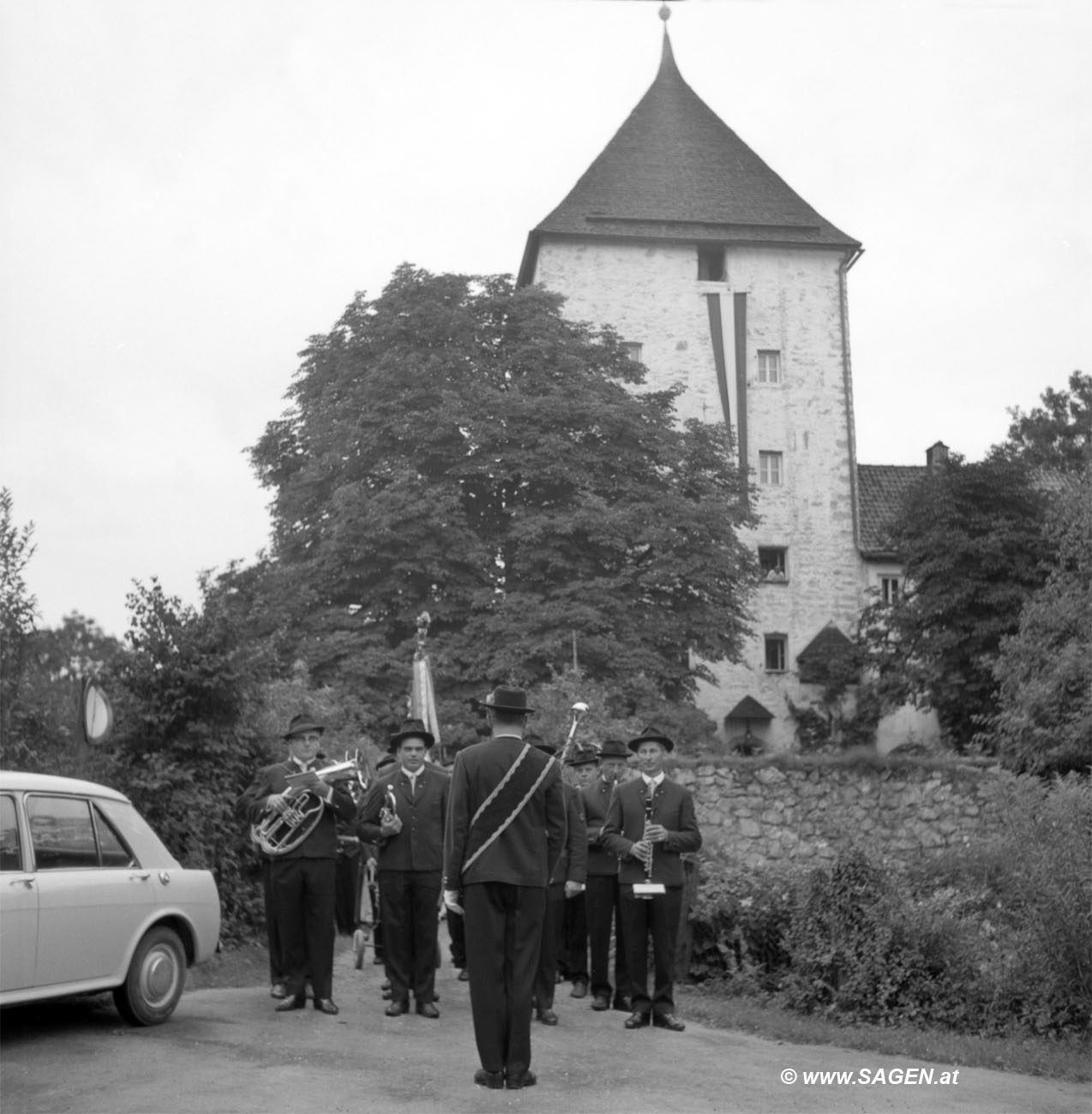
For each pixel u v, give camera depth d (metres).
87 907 8.73
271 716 15.11
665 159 54.34
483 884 7.80
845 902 11.53
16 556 13.23
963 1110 7.96
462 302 41.59
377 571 37.09
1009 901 11.73
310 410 41.88
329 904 10.31
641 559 39.53
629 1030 10.27
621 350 42.94
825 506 50.78
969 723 40.59
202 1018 9.73
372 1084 7.74
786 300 52.22
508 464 38.88
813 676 47.78
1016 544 40.41
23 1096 7.30
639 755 10.89
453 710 35.03
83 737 11.99
